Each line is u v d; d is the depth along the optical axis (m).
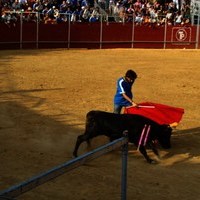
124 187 5.12
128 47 30.30
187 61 23.59
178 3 36.03
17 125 10.39
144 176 7.63
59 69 19.14
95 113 8.20
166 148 8.99
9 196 3.68
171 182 7.42
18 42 27.30
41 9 29.39
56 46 28.44
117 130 8.09
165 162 8.38
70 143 9.27
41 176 3.91
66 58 23.12
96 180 7.37
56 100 13.12
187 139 9.84
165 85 16.20
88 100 13.26
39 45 27.97
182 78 17.92
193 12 33.62
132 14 31.52
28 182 3.81
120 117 8.20
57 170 4.05
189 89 15.63
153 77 17.88
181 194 6.96
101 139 9.55
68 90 14.62
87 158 4.39
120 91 9.26
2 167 7.83
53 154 8.59
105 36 29.56
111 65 20.84
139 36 30.38
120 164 8.13
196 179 7.61
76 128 10.31
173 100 13.75
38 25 27.72
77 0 31.78
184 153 8.90
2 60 21.69
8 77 16.73
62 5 30.05
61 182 7.21
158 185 7.27
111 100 13.38
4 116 11.14
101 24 29.33
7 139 9.38
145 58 24.27
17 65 20.00
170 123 9.12
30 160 8.22
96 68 19.77
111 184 7.23
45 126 10.37
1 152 8.57
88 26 29.03
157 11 32.41
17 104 12.46
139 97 13.95
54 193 6.79
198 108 12.81
